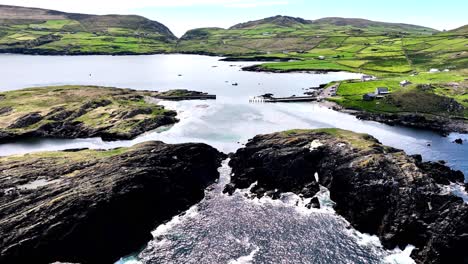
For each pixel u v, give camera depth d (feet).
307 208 253.85
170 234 229.04
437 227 205.87
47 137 406.21
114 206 222.89
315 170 290.56
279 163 288.71
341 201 253.24
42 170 256.32
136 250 216.33
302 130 350.02
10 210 208.33
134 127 416.67
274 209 253.65
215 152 330.75
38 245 192.44
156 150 295.07
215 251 211.61
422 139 382.42
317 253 208.13
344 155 281.13
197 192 273.13
